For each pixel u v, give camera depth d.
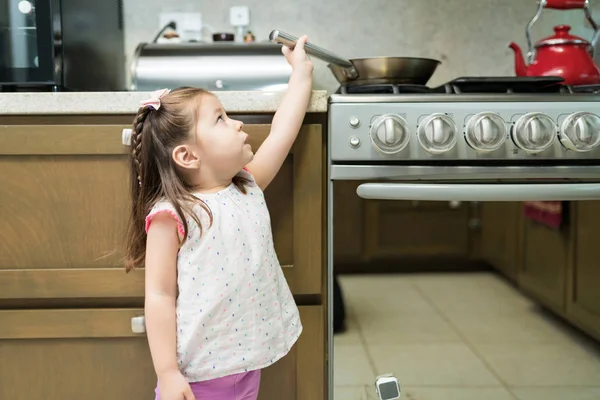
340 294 0.94
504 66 1.53
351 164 0.88
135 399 0.95
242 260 0.78
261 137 0.89
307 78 0.89
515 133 0.85
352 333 0.95
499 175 0.88
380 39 1.51
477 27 1.52
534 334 1.00
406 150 0.86
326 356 0.97
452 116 0.86
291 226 0.92
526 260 0.99
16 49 1.03
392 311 0.96
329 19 1.50
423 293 0.97
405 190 0.86
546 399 1.00
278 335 0.82
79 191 0.90
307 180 0.91
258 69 1.24
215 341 0.78
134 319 0.90
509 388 1.00
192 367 0.78
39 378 0.94
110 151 0.89
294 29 1.50
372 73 1.09
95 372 0.94
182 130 0.78
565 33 1.17
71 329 0.93
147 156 0.80
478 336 0.99
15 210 0.90
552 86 1.01
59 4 1.04
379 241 0.94
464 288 0.98
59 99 0.87
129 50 1.48
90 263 0.92
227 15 1.49
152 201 0.80
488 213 0.99
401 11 1.51
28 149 0.89
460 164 0.88
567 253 0.99
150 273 0.78
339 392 0.95
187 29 1.47
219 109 0.80
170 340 0.77
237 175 0.85
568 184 0.87
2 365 0.94
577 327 1.00
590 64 1.14
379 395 0.95
